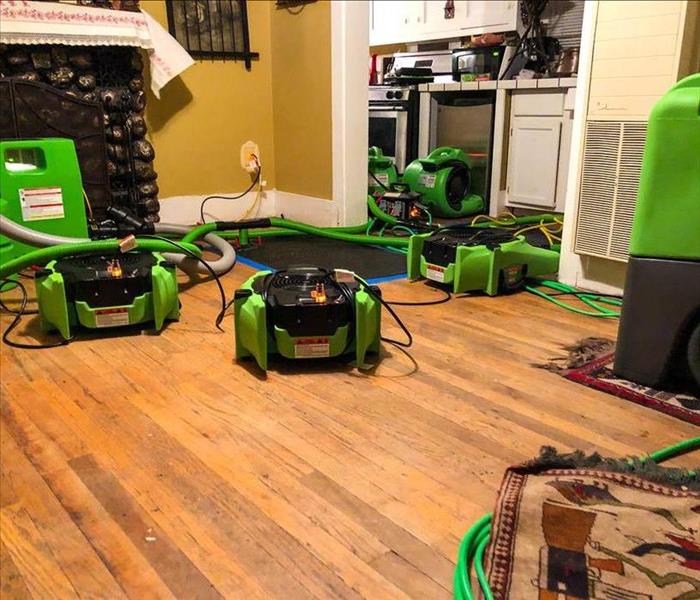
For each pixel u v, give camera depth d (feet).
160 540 3.85
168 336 7.09
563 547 3.70
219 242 10.30
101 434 5.04
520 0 14.58
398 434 5.07
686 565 3.58
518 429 5.17
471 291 8.72
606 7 7.73
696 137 5.24
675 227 5.50
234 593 3.45
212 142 13.25
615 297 8.44
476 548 3.74
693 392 5.82
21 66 10.19
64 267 7.01
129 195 11.51
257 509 4.14
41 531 3.92
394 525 4.00
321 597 3.43
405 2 17.15
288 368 6.27
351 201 12.52
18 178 9.00
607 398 5.73
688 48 7.29
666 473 4.38
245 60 13.23
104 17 10.41
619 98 7.80
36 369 6.23
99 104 10.61
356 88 12.01
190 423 5.21
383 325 7.47
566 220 8.85
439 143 15.53
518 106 13.89
